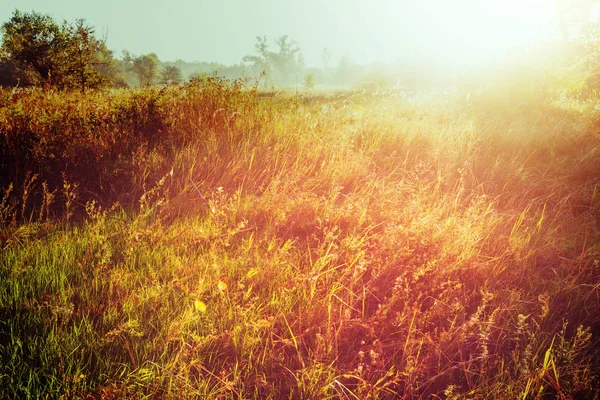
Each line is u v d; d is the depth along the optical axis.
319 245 3.38
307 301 2.69
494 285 3.00
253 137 5.43
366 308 2.80
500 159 5.63
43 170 4.32
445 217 3.92
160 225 3.46
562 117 7.86
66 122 5.09
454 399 1.95
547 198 4.62
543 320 2.65
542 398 2.16
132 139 5.17
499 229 3.79
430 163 5.34
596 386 2.15
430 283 2.88
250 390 2.12
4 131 4.54
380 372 2.23
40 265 2.94
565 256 3.44
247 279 2.88
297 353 2.32
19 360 2.11
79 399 1.83
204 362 2.25
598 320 2.70
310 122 6.09
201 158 4.80
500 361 2.35
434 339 2.49
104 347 2.25
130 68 76.12
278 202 3.96
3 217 3.67
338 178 4.72
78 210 4.09
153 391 1.93
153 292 2.63
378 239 3.34
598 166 5.40
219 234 3.32
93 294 2.64
